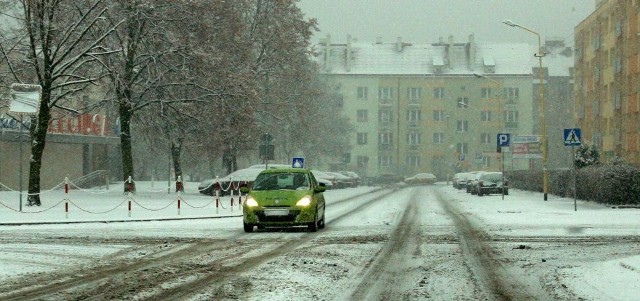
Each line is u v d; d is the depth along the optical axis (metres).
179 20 46.94
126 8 44.19
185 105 49.09
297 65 66.75
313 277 14.05
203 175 104.44
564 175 53.69
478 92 149.25
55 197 47.91
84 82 40.56
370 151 150.25
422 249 19.06
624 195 40.53
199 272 14.76
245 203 24.75
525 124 148.75
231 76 49.66
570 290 12.68
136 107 49.78
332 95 119.69
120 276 14.20
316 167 136.62
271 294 12.07
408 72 150.50
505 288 12.89
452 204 44.88
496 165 147.88
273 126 70.00
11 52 41.38
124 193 51.88
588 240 21.61
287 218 24.28
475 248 19.34
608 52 85.50
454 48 153.12
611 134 84.00
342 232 24.47
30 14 37.22
